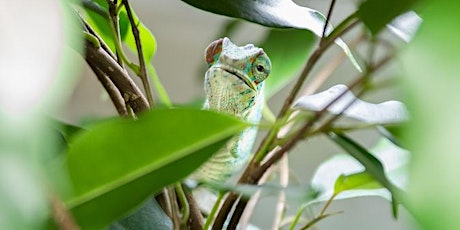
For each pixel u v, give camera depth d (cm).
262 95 100
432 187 22
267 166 52
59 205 29
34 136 22
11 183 22
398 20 49
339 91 51
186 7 187
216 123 39
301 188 47
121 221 53
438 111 23
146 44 78
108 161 38
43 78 21
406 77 24
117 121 37
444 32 24
